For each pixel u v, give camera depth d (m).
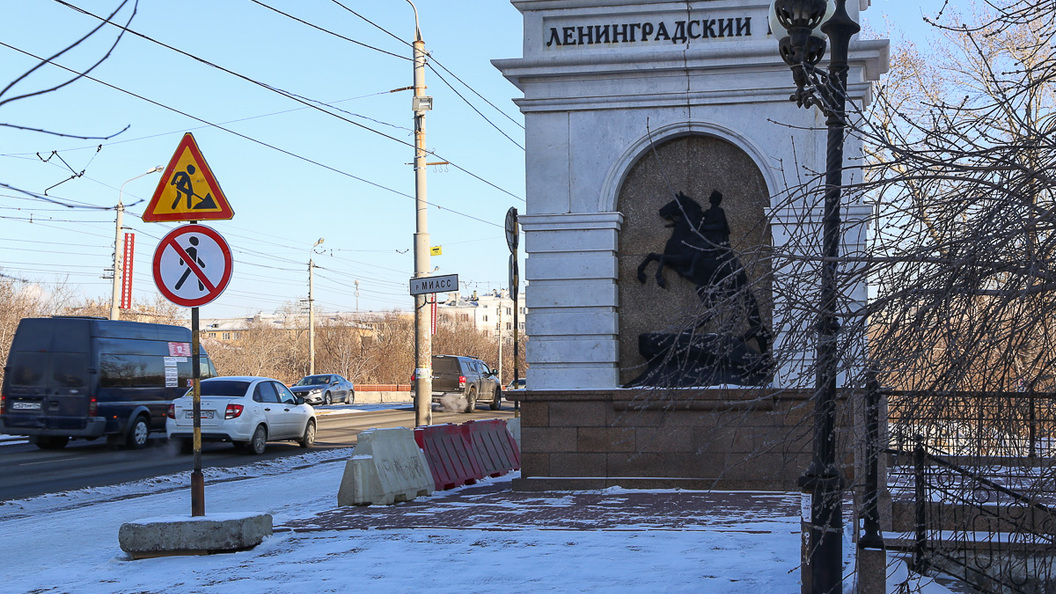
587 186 13.12
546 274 13.18
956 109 4.31
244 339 94.31
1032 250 3.83
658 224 13.20
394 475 12.17
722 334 4.86
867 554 6.10
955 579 7.12
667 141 13.15
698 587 6.91
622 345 13.23
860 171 12.02
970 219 4.11
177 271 9.10
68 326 23.52
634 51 12.81
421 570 7.74
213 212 9.09
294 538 9.48
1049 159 4.07
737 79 12.78
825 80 5.30
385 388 68.12
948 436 4.82
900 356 4.23
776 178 12.55
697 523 9.79
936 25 4.65
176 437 22.25
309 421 24.52
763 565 7.57
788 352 4.68
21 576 8.30
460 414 39.59
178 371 26.03
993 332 3.99
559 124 13.23
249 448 22.98
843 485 6.11
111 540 10.75
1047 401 4.35
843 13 6.41
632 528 9.48
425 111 23.05
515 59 13.00
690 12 12.88
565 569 7.60
